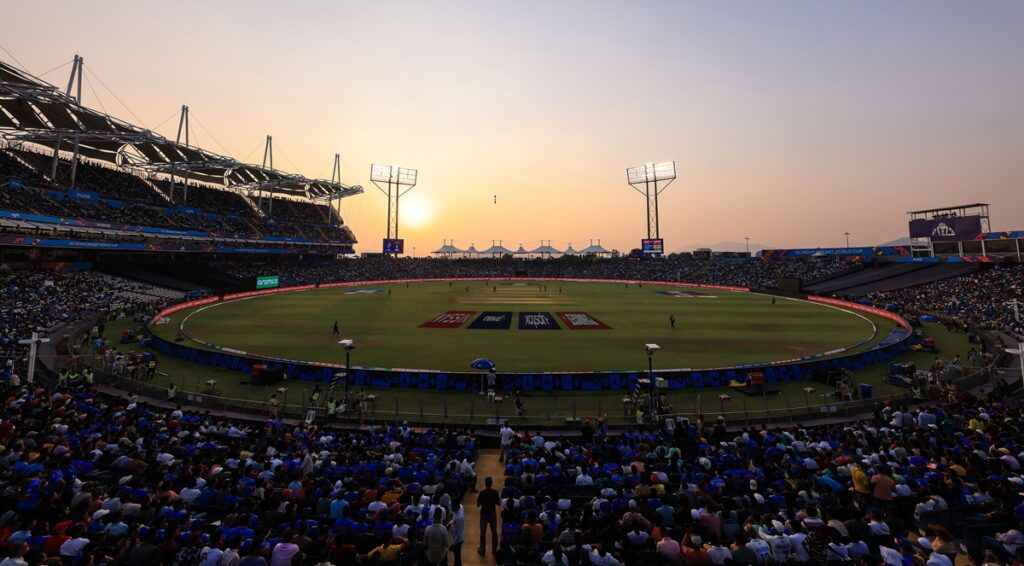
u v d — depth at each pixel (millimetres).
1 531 7160
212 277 79000
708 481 10727
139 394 20500
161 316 44156
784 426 17312
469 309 54562
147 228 67750
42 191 56906
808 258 97062
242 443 14594
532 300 65438
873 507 9500
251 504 9250
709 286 93188
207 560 6555
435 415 19219
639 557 7098
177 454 12414
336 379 21953
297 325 41531
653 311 53156
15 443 11289
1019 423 14047
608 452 13453
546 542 7926
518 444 15117
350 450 13250
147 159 77812
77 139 58812
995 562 6828
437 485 10117
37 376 22781
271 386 23500
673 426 16609
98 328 33375
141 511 8430
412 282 107188
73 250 59344
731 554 7012
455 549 8344
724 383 23984
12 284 45938
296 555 6691
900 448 11938
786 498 9812
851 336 37219
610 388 23234
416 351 31375
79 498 8422
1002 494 8930
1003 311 45031
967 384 22281
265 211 108250
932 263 73875
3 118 55469
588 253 169250
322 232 117562
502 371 26469
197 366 26938
